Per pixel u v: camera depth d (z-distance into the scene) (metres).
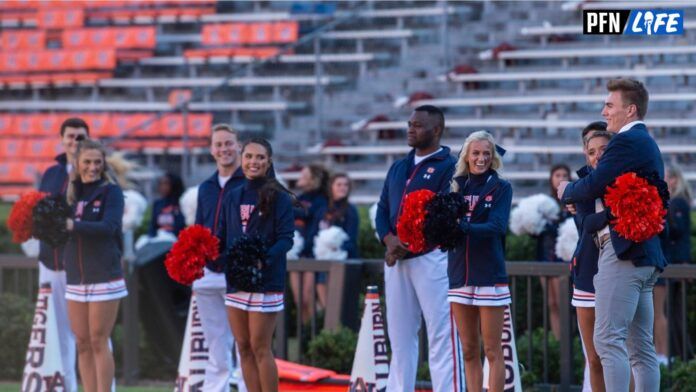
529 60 51.62
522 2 54.00
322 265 27.33
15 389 26.98
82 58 65.69
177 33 67.31
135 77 65.25
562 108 49.03
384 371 22.34
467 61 53.44
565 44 50.94
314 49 55.72
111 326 22.61
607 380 17.73
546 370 25.17
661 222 17.20
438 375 21.42
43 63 66.62
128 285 28.62
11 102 66.06
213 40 65.12
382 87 54.56
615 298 17.67
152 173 53.72
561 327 24.62
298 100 56.34
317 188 33.56
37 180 53.12
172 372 29.61
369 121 51.94
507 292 20.22
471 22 54.59
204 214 23.50
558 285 25.72
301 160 52.66
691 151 44.41
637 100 18.30
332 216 32.88
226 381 23.22
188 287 29.19
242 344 20.98
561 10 52.88
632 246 17.50
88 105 63.78
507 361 21.72
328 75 55.91
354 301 27.16
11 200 61.09
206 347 24.16
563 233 27.61
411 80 53.53
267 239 20.88
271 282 20.62
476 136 20.30
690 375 22.97
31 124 63.78
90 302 22.31
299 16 64.69
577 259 19.36
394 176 21.97
